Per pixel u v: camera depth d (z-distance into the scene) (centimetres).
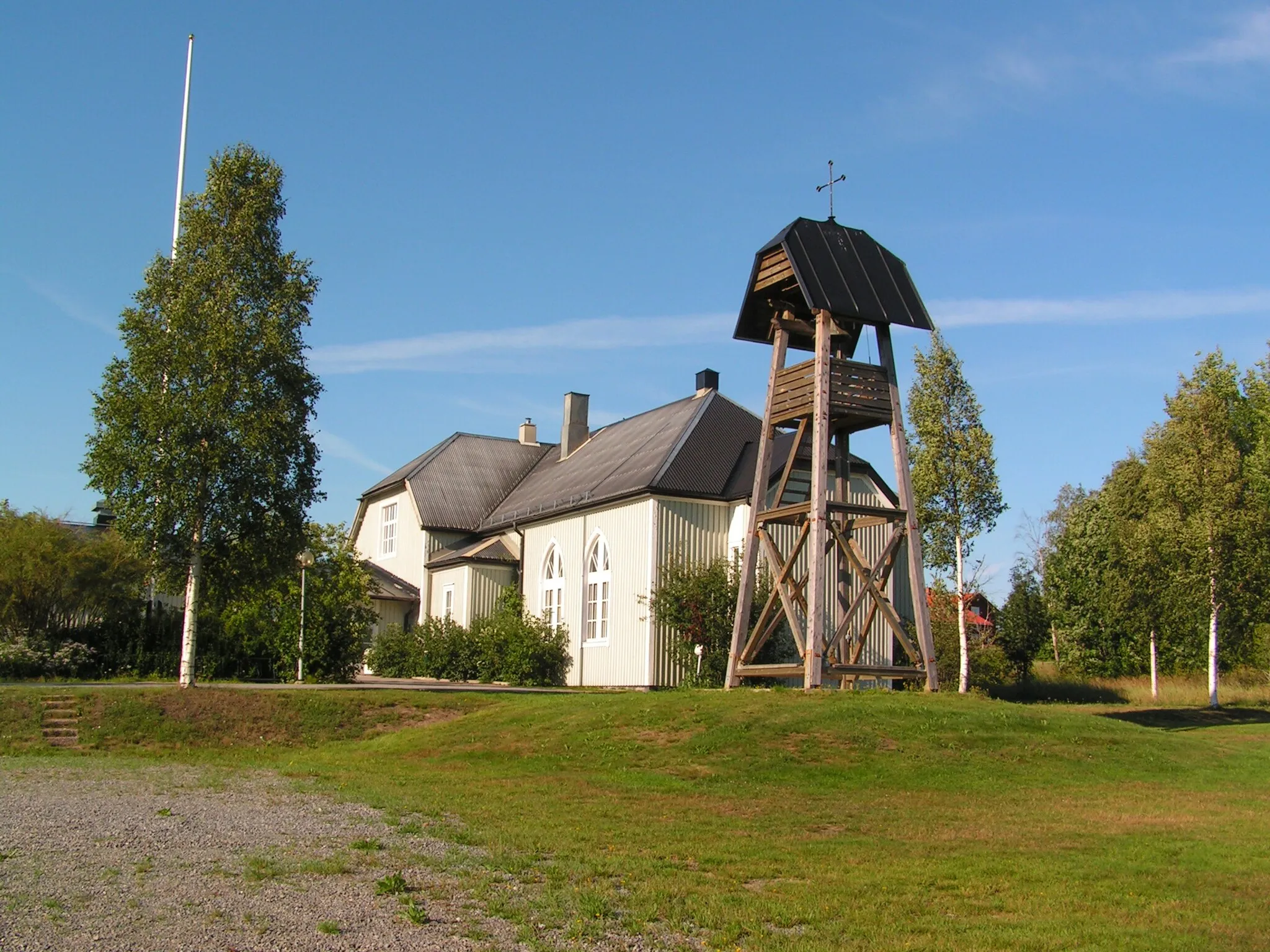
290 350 3078
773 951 909
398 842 1275
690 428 4050
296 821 1409
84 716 2738
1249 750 2417
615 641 3878
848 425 2741
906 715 2294
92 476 2944
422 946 869
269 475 2998
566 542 4303
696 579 3650
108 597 3869
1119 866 1272
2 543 3747
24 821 1334
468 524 5159
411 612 5194
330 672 3975
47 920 876
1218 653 4375
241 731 2725
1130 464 5009
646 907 1027
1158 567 4194
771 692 2527
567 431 5303
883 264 2767
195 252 3112
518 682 4122
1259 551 3844
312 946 852
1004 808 1723
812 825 1555
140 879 1026
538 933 926
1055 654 7250
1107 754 2164
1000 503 4134
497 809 1603
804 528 2664
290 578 3450
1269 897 1131
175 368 2981
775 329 2830
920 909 1069
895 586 4084
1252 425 5562
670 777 1977
